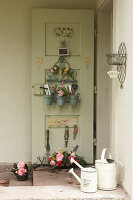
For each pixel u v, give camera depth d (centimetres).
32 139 409
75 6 417
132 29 250
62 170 388
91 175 264
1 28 412
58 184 318
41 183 323
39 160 409
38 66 407
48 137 409
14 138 418
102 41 411
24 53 416
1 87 415
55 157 396
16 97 416
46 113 409
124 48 270
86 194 261
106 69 411
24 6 414
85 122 412
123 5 274
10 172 417
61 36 408
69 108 410
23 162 398
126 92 264
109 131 414
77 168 397
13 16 413
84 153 413
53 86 410
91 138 413
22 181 388
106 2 372
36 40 405
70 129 413
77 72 411
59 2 416
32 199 251
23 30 414
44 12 405
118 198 254
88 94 412
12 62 415
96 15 417
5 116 416
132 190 250
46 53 408
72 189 275
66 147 412
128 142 259
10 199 249
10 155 418
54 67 404
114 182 272
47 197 254
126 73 265
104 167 270
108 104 413
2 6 412
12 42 414
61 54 405
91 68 410
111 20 404
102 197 254
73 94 409
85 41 409
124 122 270
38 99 409
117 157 291
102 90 412
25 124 419
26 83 417
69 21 407
